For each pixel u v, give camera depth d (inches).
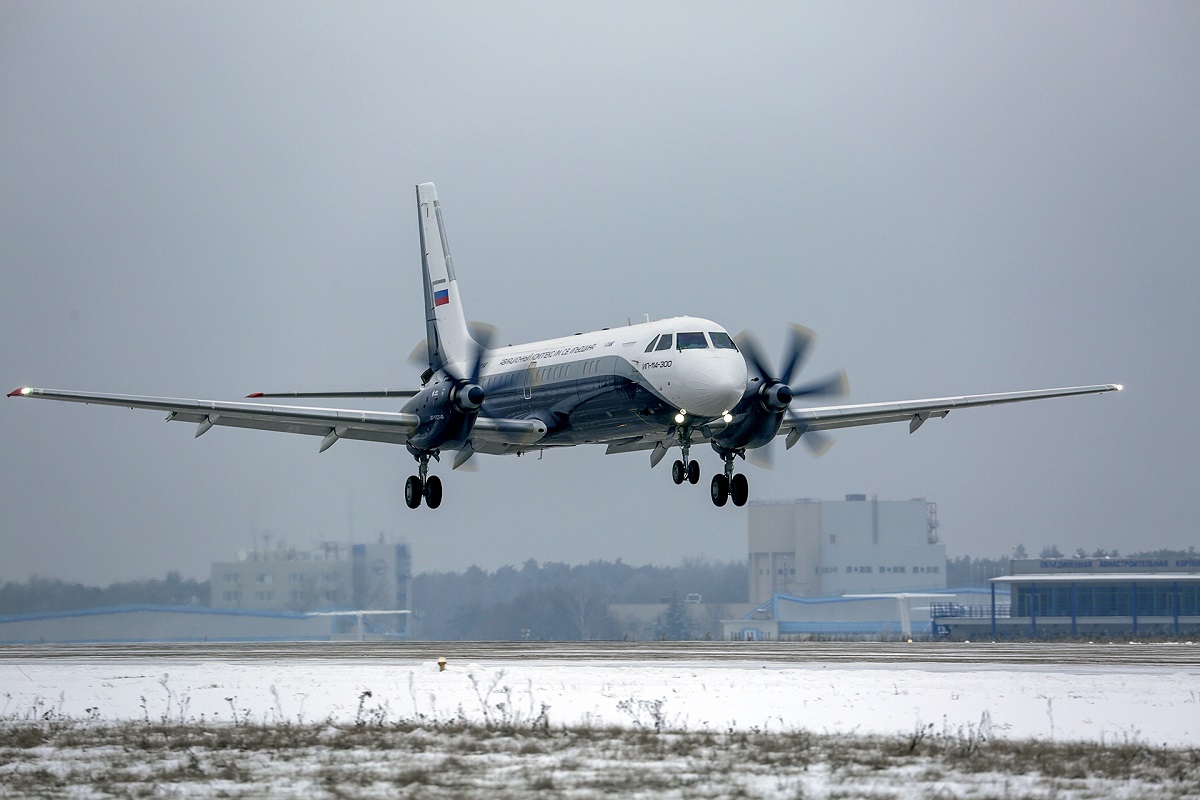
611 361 5487.2
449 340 7209.6
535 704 3368.6
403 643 7327.8
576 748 2655.0
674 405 5201.8
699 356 5162.4
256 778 2324.1
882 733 2866.6
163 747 2709.2
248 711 3334.2
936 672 4192.9
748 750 2613.2
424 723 3065.9
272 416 5541.3
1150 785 2262.6
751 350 5516.7
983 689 3634.4
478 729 2928.2
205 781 2304.4
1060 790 2208.4
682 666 4544.8
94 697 3690.9
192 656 5590.6
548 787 2207.2
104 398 5132.9
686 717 3112.7
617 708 3272.6
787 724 3004.4
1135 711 3191.4
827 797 2130.9
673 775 2329.0
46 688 3932.1
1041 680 3880.4
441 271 7308.1
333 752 2625.5
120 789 2235.5
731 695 3513.8
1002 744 2687.0
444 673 4229.8
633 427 5551.2
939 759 2507.4
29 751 2682.1
